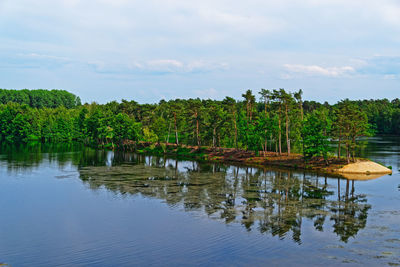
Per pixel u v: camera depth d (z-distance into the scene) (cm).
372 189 5266
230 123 9856
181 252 2803
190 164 8256
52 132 15588
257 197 4706
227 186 5466
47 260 2664
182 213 3928
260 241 3042
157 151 11188
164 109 14475
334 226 3462
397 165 7844
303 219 3700
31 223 3584
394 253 2777
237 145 9725
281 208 4144
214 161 8931
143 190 5128
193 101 10725
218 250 2838
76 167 7425
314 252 2792
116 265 2567
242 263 2583
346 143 7312
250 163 8388
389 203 4400
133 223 3575
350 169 6938
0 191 5000
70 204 4325
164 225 3500
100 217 3788
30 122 15850
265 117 8950
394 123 19762
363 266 2534
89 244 2997
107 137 12850
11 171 6675
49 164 7781
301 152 9975
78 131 15550
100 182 5725
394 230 3344
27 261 2647
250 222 3591
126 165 7912
